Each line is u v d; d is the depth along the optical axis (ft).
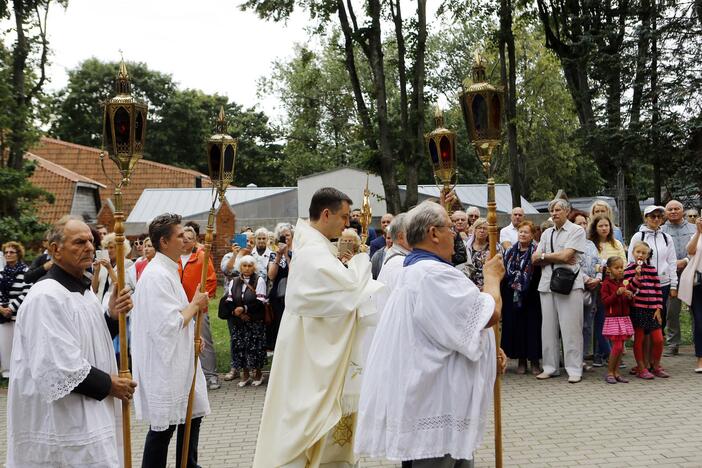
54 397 11.51
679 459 18.30
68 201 104.22
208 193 96.73
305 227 16.25
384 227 33.86
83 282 12.56
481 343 12.07
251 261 29.35
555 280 27.43
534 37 114.32
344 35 62.95
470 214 34.04
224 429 23.11
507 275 28.71
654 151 54.49
